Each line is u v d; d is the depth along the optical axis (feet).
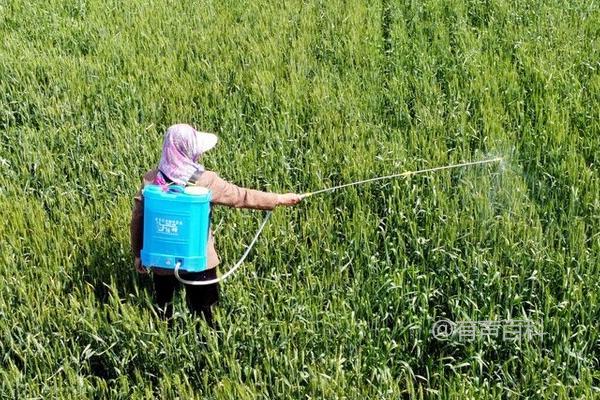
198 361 20.01
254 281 22.09
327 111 30.81
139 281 22.30
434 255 22.76
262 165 27.48
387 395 18.54
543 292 21.27
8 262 22.38
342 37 36.86
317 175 26.12
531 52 35.32
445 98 32.24
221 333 20.44
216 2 42.24
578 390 18.62
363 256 23.02
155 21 39.52
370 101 31.53
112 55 35.78
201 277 20.04
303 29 38.50
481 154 27.48
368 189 25.89
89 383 19.12
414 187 24.90
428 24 38.45
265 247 23.12
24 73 33.94
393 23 38.83
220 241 23.54
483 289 21.65
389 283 21.34
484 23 39.32
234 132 29.55
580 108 30.19
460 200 25.09
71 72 33.68
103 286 22.38
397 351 20.04
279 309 21.15
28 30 39.22
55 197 26.09
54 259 22.81
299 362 19.67
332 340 20.15
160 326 20.01
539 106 30.73
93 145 28.94
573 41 36.19
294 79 32.86
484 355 20.29
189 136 19.10
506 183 25.52
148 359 20.02
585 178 25.54
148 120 31.09
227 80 33.71
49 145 29.32
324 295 21.85
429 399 19.15
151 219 18.83
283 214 24.26
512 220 23.90
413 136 28.48
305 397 18.74
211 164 27.35
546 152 27.58
